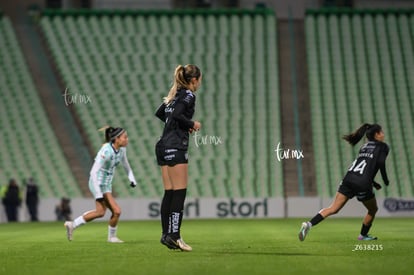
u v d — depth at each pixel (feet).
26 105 452.35
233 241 166.20
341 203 148.46
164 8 509.76
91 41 488.02
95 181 163.84
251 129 441.27
